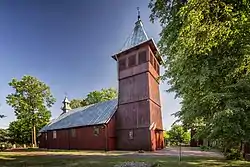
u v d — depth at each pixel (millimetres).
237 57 8344
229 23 6398
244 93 8430
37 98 49156
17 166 14445
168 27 10953
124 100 33125
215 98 8539
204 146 10375
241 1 6488
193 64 9727
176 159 16531
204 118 10016
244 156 15000
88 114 38656
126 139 31875
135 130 30969
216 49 8836
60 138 39938
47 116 50312
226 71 8828
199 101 9727
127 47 33250
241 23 6574
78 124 37031
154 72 32875
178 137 35031
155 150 29625
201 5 6176
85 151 29938
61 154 24094
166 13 11227
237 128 8070
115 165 13375
